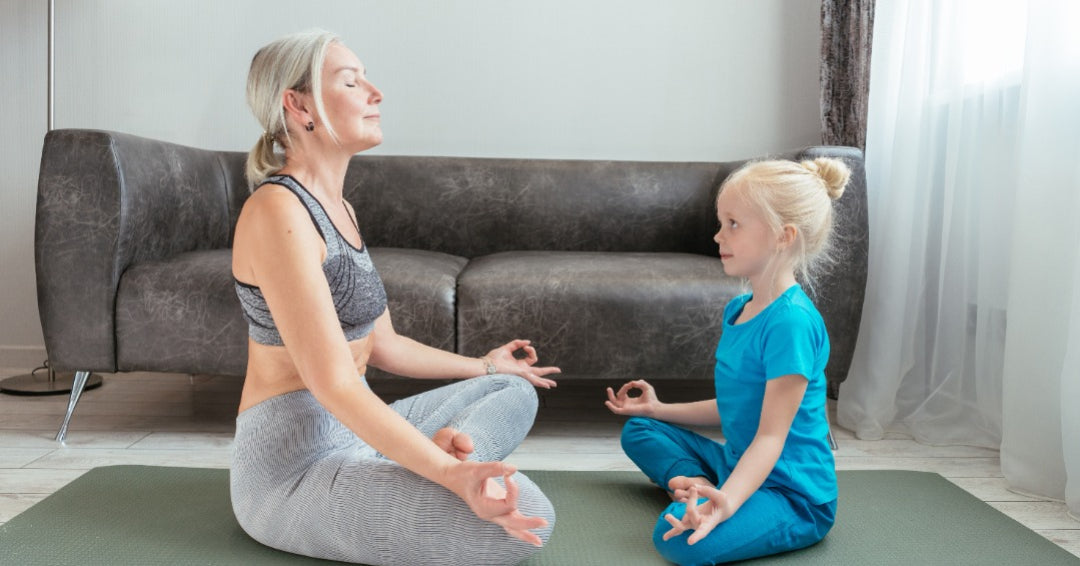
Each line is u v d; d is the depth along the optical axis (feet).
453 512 3.84
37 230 6.71
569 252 8.35
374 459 4.09
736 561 4.49
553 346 6.83
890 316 7.44
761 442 4.42
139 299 6.72
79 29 9.63
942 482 6.00
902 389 7.86
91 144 6.70
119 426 7.25
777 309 4.56
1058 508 5.58
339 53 4.24
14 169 9.67
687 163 9.34
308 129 4.21
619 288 6.84
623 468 6.29
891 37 7.88
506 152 10.00
